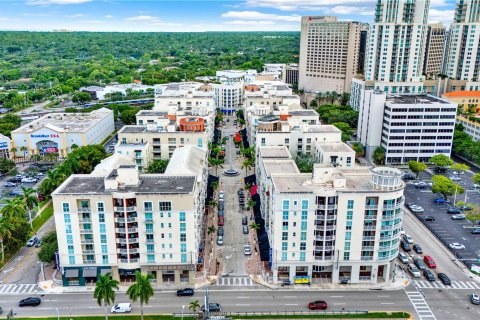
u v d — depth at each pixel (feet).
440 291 453.58
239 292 450.71
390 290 455.22
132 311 419.54
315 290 454.40
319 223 444.96
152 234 447.83
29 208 577.84
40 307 424.87
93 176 488.44
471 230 592.19
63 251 447.42
